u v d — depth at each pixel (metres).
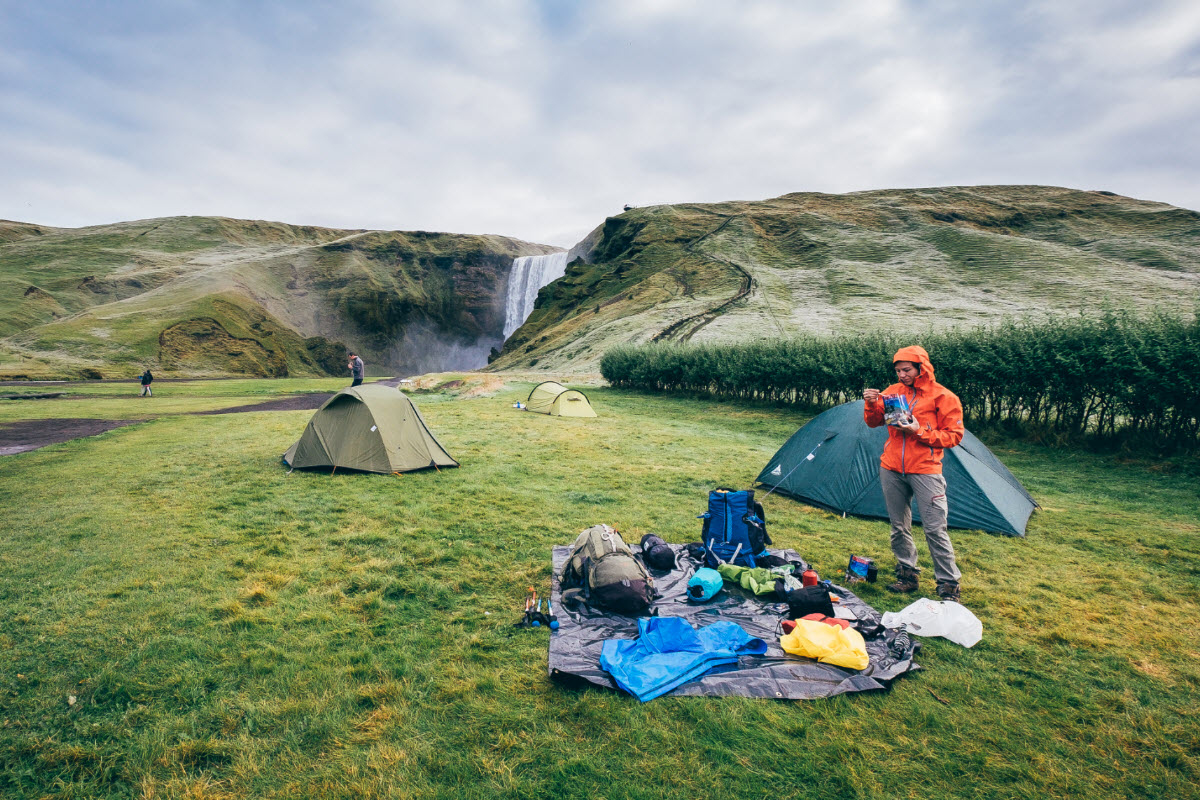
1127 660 4.33
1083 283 67.81
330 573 5.85
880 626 4.56
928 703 3.70
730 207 152.38
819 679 3.89
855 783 2.98
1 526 7.33
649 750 3.21
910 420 5.29
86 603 5.04
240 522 7.52
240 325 105.75
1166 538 7.36
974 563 6.42
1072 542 7.25
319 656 4.17
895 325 53.75
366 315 152.88
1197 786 3.01
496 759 3.13
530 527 7.44
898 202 142.00
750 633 4.55
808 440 9.38
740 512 6.10
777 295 75.00
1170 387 11.94
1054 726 3.52
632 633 4.48
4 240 169.50
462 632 4.60
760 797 2.89
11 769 3.04
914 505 8.05
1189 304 54.09
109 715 3.50
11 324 101.50
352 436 10.62
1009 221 123.12
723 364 26.75
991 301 63.66
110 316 94.75
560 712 3.53
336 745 3.24
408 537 6.99
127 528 7.25
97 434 16.23
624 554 5.20
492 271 193.38
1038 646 4.54
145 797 2.87
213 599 5.18
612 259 145.88
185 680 3.86
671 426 18.47
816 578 5.38
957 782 3.02
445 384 31.25
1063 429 14.45
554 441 14.80
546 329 108.56
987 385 15.83
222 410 24.64
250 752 3.17
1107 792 2.96
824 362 21.58
